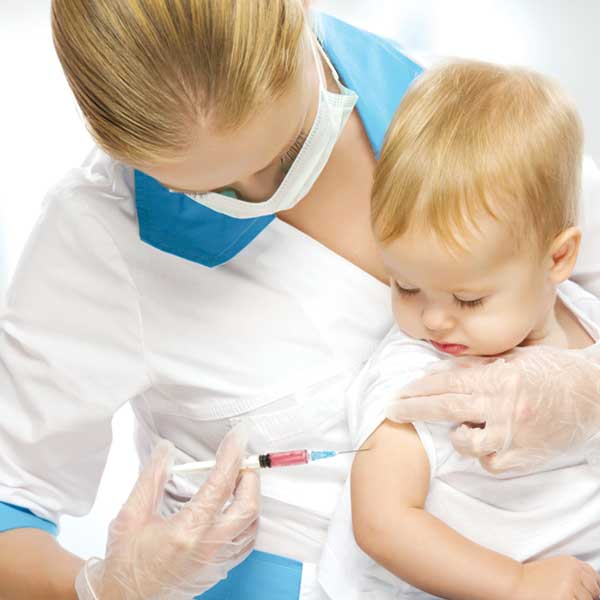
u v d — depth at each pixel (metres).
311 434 1.44
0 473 1.43
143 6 0.97
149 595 1.29
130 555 1.29
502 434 1.24
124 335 1.40
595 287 1.55
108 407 1.41
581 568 1.25
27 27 3.66
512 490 1.31
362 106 1.38
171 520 1.30
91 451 1.47
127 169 1.37
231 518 1.30
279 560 1.46
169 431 1.53
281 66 1.02
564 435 1.27
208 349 1.42
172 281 1.39
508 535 1.32
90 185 1.36
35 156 3.21
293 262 1.41
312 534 1.46
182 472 1.39
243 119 1.02
